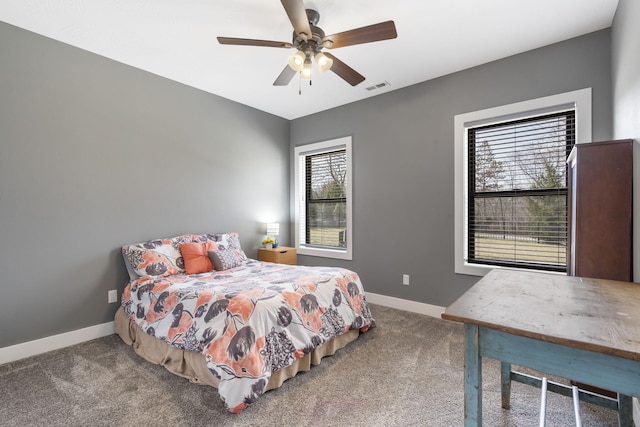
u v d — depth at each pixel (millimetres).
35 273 2432
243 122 4023
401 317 3201
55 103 2535
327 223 4359
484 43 2580
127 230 2957
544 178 2695
